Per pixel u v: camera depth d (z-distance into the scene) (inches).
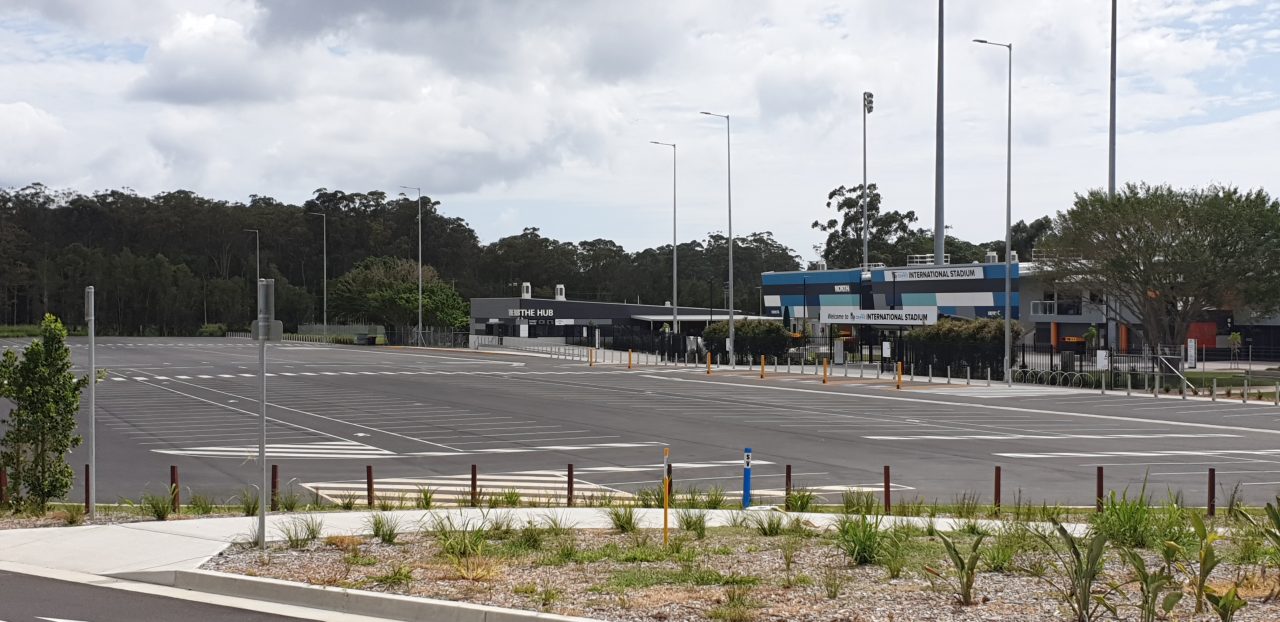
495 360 2866.6
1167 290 2191.2
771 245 7081.7
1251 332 2940.5
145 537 547.8
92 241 6638.8
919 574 447.5
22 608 409.4
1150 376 1955.0
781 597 402.6
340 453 1010.1
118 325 5935.0
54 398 669.3
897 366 2074.3
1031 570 444.8
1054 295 2623.0
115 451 1017.5
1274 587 405.4
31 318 6161.4
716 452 1023.6
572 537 549.3
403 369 2411.4
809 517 634.8
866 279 2977.4
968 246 5162.4
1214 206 2124.8
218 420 1311.5
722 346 2839.6
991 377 2212.1
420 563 474.0
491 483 829.8
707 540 544.7
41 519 610.9
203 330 5610.2
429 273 4906.5
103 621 390.0
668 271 6747.1
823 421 1321.4
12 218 6378.0
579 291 6924.2
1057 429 1240.8
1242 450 1047.6
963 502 685.3
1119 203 2188.7
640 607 390.0
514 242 6899.6
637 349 3339.1
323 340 4498.0
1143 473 886.4
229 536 549.3
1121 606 380.8
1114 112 2314.2
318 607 417.1
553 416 1369.3
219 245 6697.8
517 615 378.6
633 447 1060.5
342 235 6565.0
